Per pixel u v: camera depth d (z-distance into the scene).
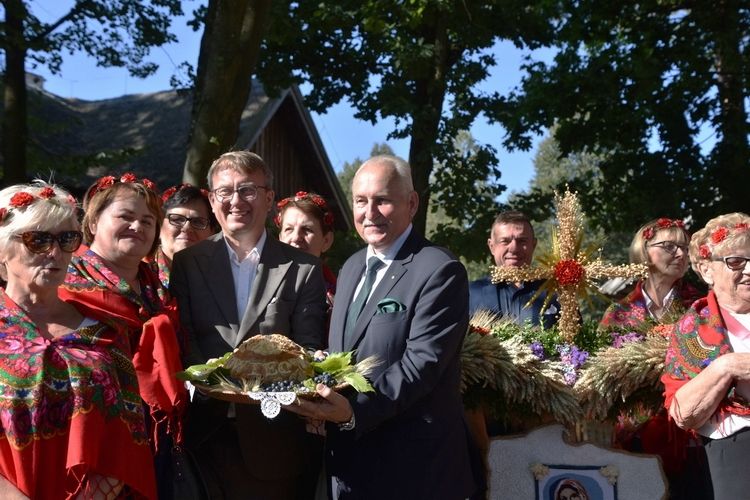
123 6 16.88
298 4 16.14
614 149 15.97
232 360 3.40
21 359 2.93
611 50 14.84
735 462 3.55
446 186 17.12
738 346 3.62
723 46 13.87
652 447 4.29
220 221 4.07
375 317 3.54
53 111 22.25
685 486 4.24
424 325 3.45
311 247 5.15
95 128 22.55
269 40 16.52
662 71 14.79
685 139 15.14
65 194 3.17
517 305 5.26
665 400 3.82
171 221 4.63
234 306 3.96
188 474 3.78
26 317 3.02
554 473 4.02
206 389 3.26
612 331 4.50
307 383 3.25
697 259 3.90
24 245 3.00
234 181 4.00
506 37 17.48
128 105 23.67
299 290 4.02
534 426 4.25
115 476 2.97
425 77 16.97
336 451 3.61
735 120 14.61
